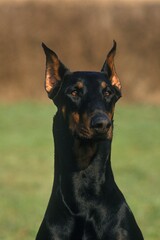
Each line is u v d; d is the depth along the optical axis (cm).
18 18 3475
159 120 2509
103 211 616
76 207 616
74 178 620
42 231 625
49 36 3444
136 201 1329
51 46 3431
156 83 3275
